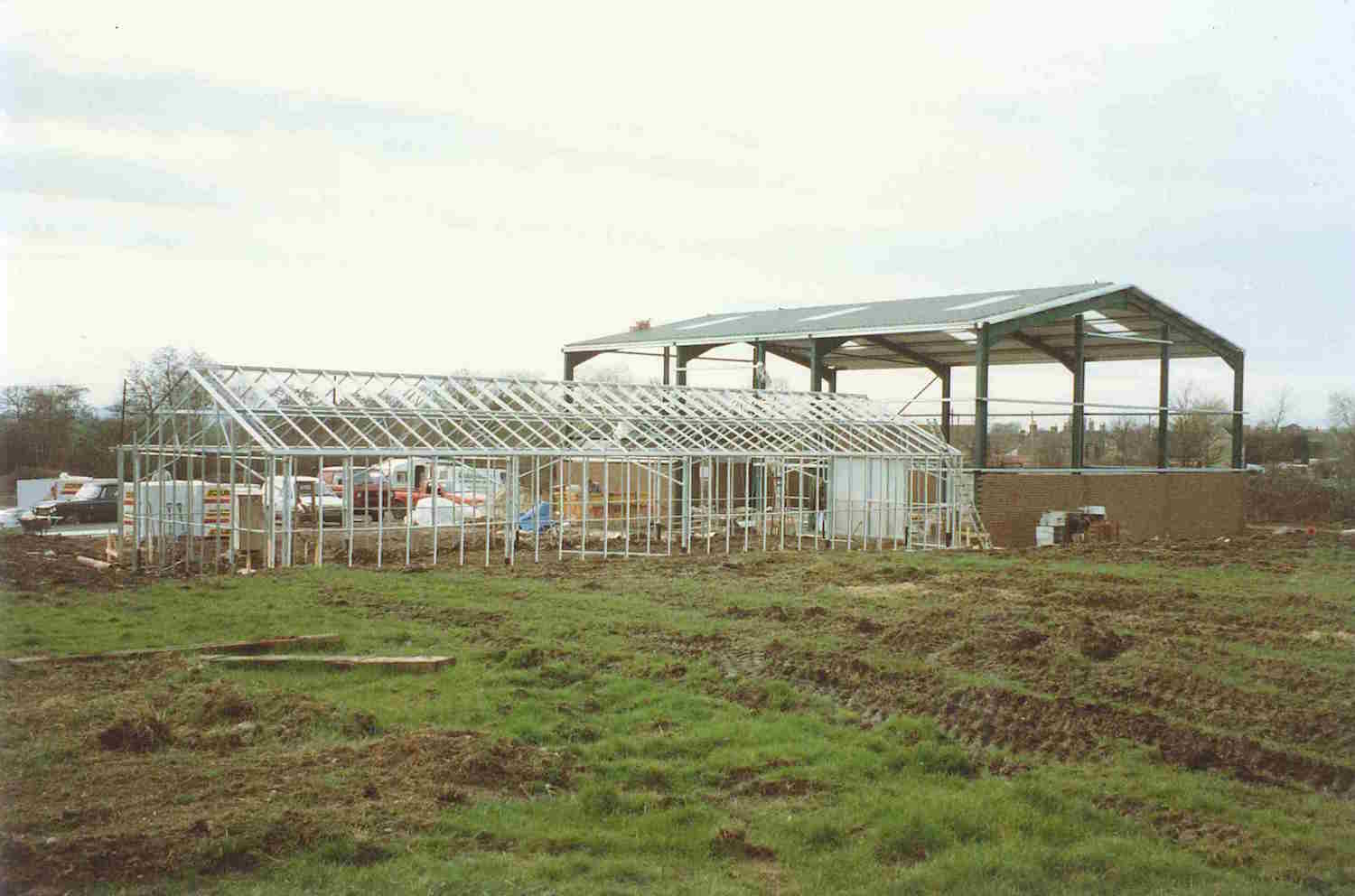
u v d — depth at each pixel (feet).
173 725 35.86
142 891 23.62
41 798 28.53
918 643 49.32
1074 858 27.68
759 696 41.81
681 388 118.93
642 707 40.14
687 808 30.27
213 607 57.11
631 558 87.25
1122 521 123.44
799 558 86.22
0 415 186.91
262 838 26.04
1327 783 33.55
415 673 44.21
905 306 137.69
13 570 69.41
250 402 83.46
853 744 36.55
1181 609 60.03
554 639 50.78
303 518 122.21
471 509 122.42
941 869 26.86
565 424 98.27
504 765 32.53
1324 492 163.12
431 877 25.05
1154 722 37.93
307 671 44.11
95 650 45.78
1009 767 34.86
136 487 85.87
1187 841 29.17
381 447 83.35
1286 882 26.40
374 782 30.73
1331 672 45.16
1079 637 48.98
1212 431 196.03
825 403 125.49
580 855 27.07
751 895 25.31
